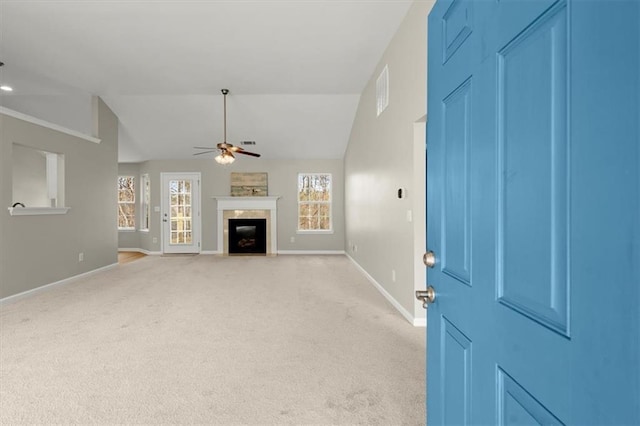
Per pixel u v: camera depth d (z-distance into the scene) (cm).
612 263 45
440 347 111
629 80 43
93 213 563
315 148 781
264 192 826
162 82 520
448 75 104
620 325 44
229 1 319
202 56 432
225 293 439
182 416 179
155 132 705
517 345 69
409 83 322
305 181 840
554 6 57
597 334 48
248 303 392
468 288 90
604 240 47
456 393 99
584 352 50
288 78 507
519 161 68
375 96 473
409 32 322
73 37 385
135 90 554
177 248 832
